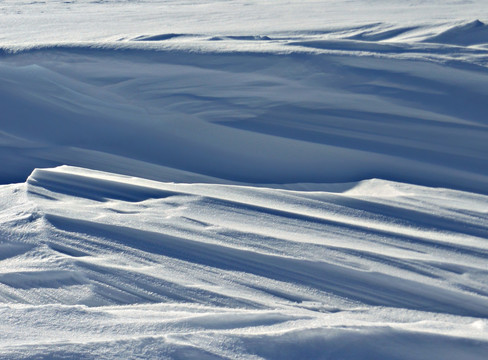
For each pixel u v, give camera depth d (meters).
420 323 2.98
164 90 6.81
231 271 3.66
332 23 12.60
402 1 16.55
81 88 7.06
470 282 3.46
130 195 4.90
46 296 3.42
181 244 3.97
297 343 2.57
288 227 4.21
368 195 4.86
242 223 4.27
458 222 4.28
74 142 6.38
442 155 5.51
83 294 3.43
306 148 5.84
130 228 4.18
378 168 5.45
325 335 2.63
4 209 4.57
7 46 7.90
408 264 3.67
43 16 15.83
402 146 5.70
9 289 3.48
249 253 3.85
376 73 6.55
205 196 4.77
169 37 9.50
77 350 2.36
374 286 3.47
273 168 5.69
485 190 4.97
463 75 6.42
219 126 6.30
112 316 2.87
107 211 4.52
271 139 6.03
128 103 6.79
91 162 6.00
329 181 5.41
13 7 18.36
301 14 14.98
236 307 3.28
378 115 6.12
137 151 6.15
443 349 2.65
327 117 6.20
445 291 3.39
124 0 20.22
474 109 5.97
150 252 3.88
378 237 4.05
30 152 6.26
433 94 6.21
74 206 4.61
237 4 18.22
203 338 2.53
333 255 3.79
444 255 3.78
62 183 5.13
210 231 4.14
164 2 19.56
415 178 5.23
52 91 7.04
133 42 7.64
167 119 6.50
